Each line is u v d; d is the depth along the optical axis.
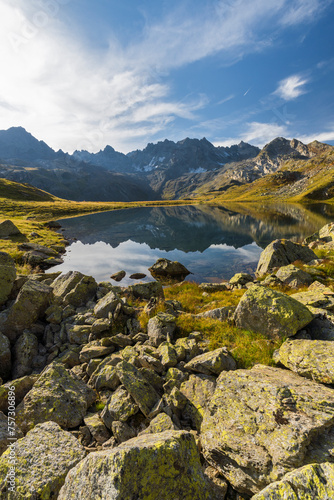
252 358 11.13
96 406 9.73
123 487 4.76
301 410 6.64
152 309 17.17
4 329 14.35
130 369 10.23
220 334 13.61
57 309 16.47
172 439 5.95
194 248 58.34
